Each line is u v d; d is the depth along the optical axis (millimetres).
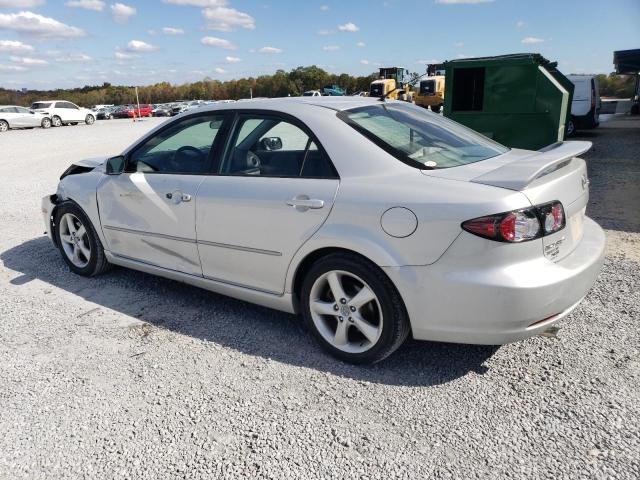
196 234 3586
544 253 2611
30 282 4609
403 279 2693
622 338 3209
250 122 3447
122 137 20469
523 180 2512
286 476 2230
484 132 9133
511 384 2811
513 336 2600
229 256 3441
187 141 3768
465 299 2568
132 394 2869
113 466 2338
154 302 4094
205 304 4035
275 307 3396
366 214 2773
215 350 3318
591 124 15016
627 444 2314
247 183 3293
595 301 3742
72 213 4555
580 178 3012
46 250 5555
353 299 2947
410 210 2646
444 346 3258
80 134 22766
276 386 2896
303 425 2557
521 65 8562
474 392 2756
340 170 2961
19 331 3654
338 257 2914
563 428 2439
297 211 3023
